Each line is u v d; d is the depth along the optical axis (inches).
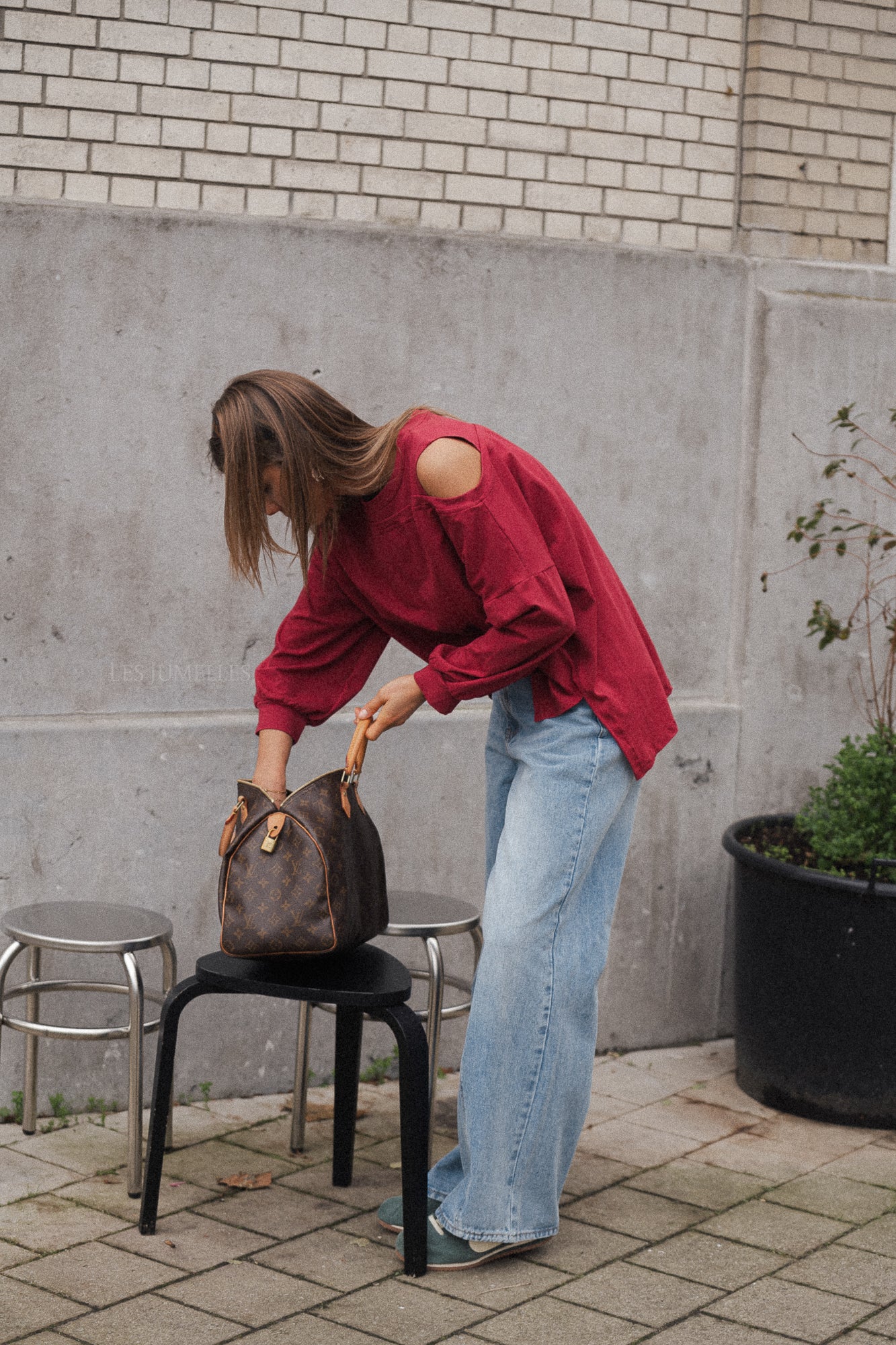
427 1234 118.5
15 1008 146.7
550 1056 118.1
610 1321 111.1
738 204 178.5
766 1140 149.6
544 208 166.2
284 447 108.2
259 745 126.8
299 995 113.4
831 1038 152.4
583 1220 129.1
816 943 151.8
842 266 180.1
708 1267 120.7
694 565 174.1
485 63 161.2
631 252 166.1
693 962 177.3
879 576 182.9
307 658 127.5
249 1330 107.4
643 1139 148.4
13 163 142.2
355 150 155.6
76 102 143.6
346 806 115.8
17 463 141.8
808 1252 124.0
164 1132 120.7
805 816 165.9
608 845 122.2
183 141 148.0
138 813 148.4
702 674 176.4
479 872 164.6
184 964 152.3
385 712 115.3
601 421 166.9
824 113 181.3
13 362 140.6
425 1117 116.6
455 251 157.2
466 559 110.3
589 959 120.3
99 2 143.4
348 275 152.6
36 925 129.6
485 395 160.7
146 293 144.6
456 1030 166.9
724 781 176.2
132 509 146.7
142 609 148.3
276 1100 155.9
